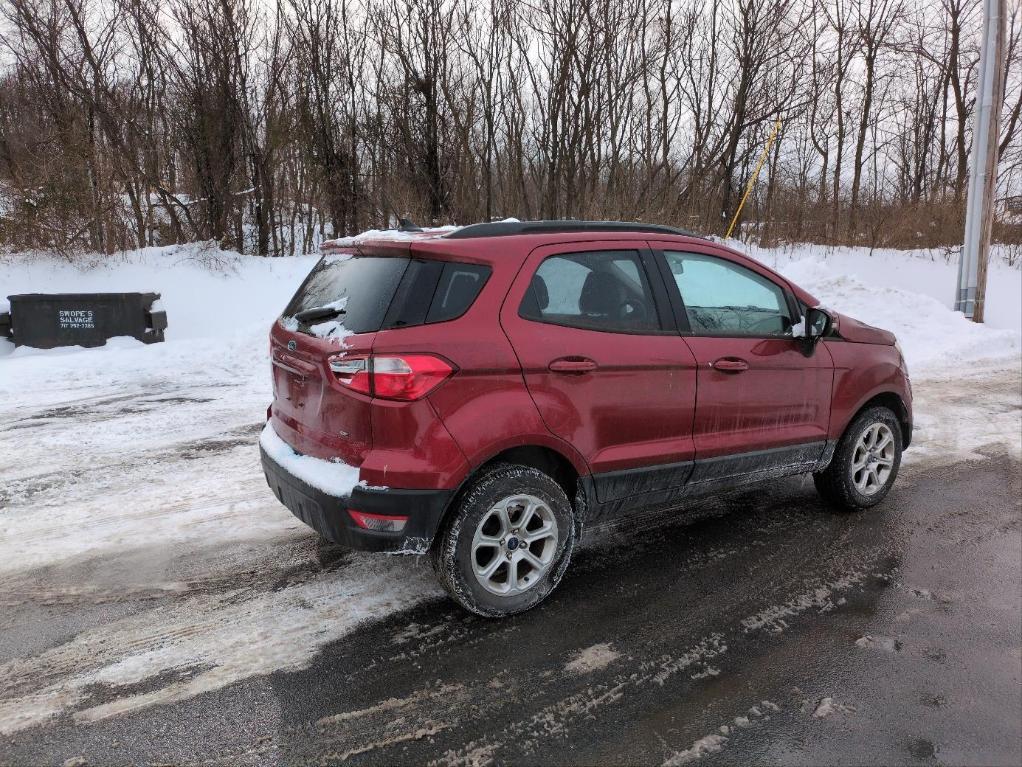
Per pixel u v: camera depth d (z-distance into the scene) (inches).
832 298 532.4
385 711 105.0
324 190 848.9
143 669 114.7
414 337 115.6
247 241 866.1
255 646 121.4
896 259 784.9
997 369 385.7
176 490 193.9
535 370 124.6
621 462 136.8
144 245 735.1
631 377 135.8
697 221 800.3
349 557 154.9
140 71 759.1
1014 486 205.3
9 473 206.7
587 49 776.9
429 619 130.3
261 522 173.2
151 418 269.3
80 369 353.7
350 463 119.2
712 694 109.8
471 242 125.3
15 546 159.0
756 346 155.5
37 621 128.7
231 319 547.8
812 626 129.4
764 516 181.3
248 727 101.3
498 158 845.2
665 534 169.9
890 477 189.3
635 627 128.6
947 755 96.9
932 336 468.4
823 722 103.5
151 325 443.5
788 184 922.1
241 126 787.4
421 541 118.4
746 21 820.0
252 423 263.1
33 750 96.2
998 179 924.6
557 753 97.0
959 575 149.9
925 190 967.6
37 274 581.0
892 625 129.9
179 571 148.2
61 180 623.8
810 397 165.9
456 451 117.2
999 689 111.3
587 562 154.7
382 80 831.1
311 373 125.0
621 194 801.6
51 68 691.4
